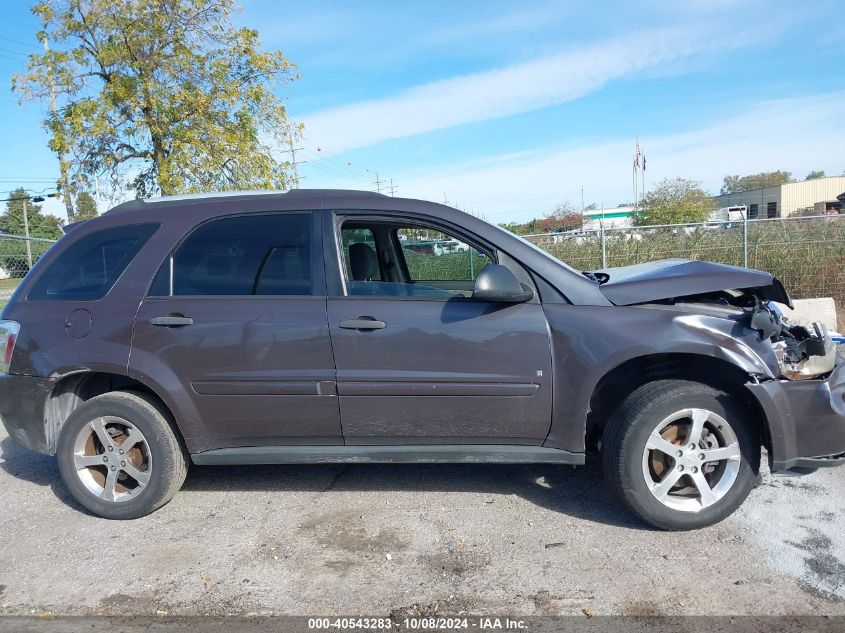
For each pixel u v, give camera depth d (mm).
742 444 3424
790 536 3410
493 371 3480
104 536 3672
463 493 4086
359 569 3223
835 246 10883
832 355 3525
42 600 3049
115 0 13430
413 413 3553
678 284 3508
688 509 3430
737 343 3355
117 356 3686
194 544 3537
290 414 3617
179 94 13875
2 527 3832
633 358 3459
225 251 3758
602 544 3379
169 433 3789
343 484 4297
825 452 3414
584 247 12055
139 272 3775
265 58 15117
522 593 2961
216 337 3604
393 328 3502
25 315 3895
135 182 15430
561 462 3549
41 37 14141
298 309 3580
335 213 3738
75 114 13617
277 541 3539
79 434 3844
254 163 15164
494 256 3602
